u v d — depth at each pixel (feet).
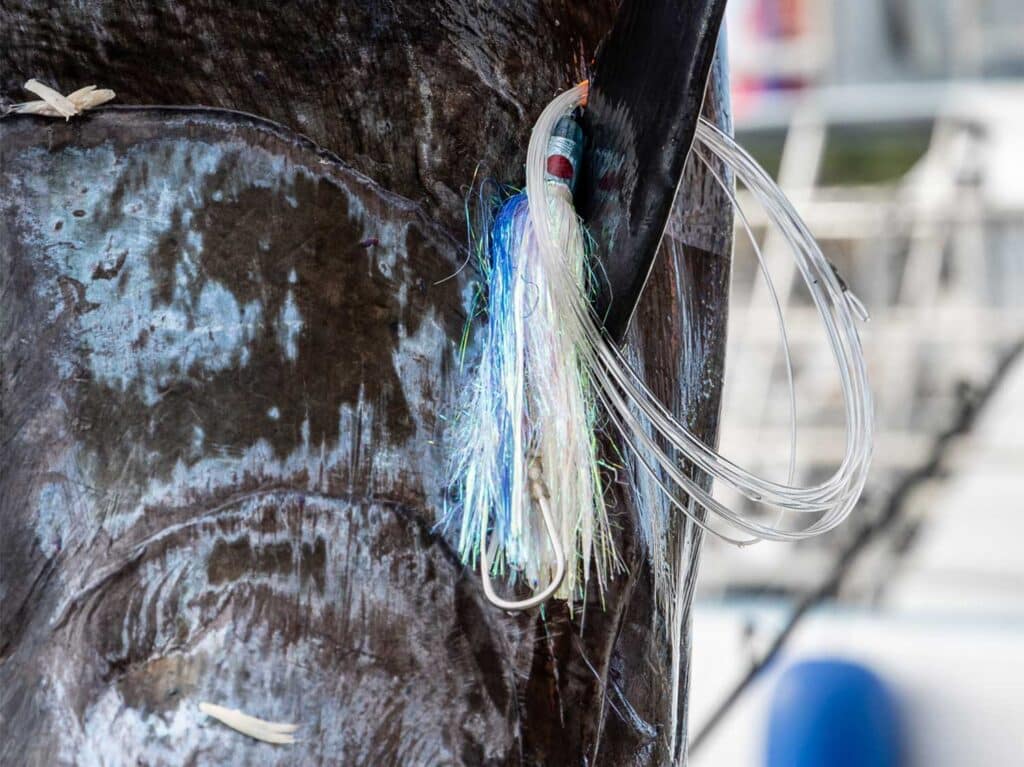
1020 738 12.17
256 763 2.58
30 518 2.73
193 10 2.87
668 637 3.07
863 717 12.12
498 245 2.83
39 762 2.62
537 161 2.79
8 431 2.77
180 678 2.62
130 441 2.75
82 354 2.78
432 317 2.82
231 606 2.66
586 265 2.80
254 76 2.87
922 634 12.87
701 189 3.33
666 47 2.67
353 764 2.61
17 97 2.88
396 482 2.75
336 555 2.70
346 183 2.84
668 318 3.17
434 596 2.72
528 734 2.72
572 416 2.75
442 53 2.93
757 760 12.19
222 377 2.76
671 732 3.10
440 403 2.80
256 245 2.80
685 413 3.21
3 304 2.81
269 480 2.72
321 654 2.65
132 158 2.83
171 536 2.70
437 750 2.65
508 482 2.74
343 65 2.89
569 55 3.03
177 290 2.79
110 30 2.87
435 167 2.89
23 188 2.83
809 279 3.18
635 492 2.96
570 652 2.79
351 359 2.78
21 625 2.71
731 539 3.03
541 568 2.74
